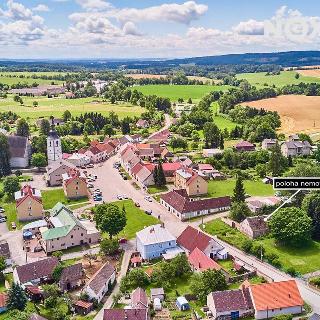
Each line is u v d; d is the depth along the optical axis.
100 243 149.00
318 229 153.75
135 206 189.25
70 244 152.75
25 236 160.25
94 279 120.94
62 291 124.00
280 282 114.62
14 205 194.12
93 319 110.56
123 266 138.88
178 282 128.62
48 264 132.00
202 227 165.62
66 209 171.25
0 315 112.12
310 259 140.00
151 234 145.88
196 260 133.88
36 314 105.56
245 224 158.88
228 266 136.62
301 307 112.00
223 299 110.81
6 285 128.75
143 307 109.56
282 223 148.50
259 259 140.75
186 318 110.06
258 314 109.62
